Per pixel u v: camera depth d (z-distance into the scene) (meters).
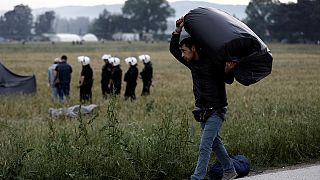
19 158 7.29
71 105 19.75
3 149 7.94
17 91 23.98
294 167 8.54
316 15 119.12
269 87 27.77
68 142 7.91
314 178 7.54
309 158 9.08
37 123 14.36
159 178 7.51
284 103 17.03
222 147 7.00
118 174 7.32
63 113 16.28
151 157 7.59
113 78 21.14
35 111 18.08
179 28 6.87
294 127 9.62
